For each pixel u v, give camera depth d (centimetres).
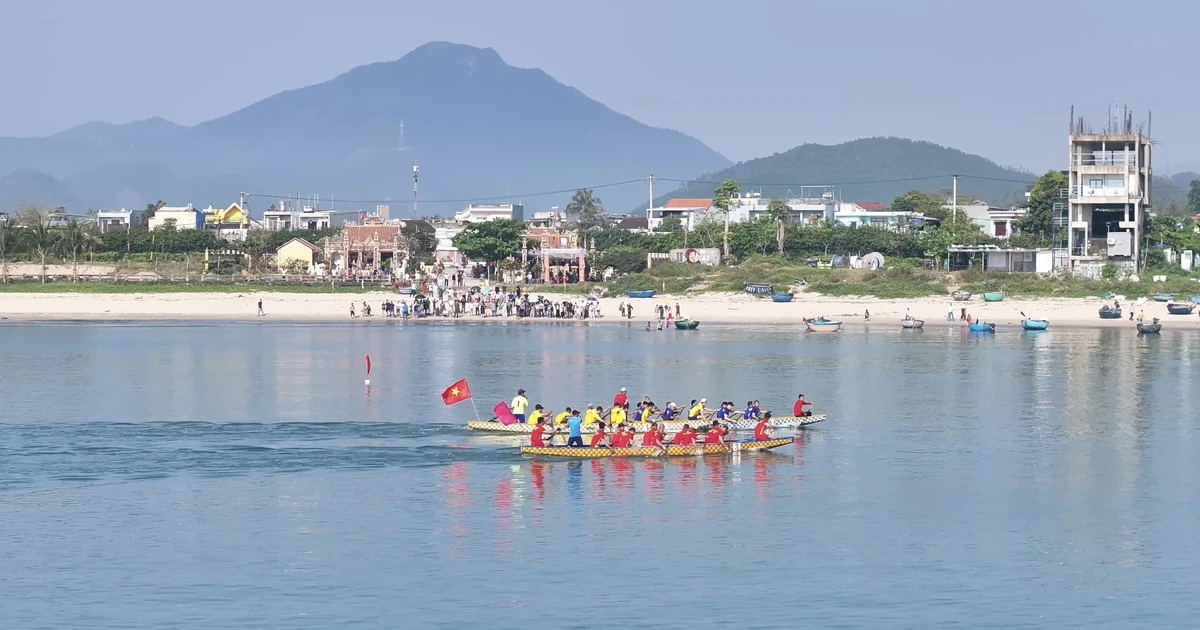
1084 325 16512
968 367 11650
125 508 5978
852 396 9644
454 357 12256
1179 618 4731
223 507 6016
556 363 11769
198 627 4566
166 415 8394
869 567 5244
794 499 6284
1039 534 5722
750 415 7888
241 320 17062
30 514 5869
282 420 8206
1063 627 4638
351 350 12912
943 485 6594
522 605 4794
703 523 5841
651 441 7144
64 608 4738
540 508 6066
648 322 16850
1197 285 18212
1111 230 19738
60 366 11288
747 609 4772
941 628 4612
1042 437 7900
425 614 4703
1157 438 7881
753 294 18738
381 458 7038
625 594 4912
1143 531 5772
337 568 5184
